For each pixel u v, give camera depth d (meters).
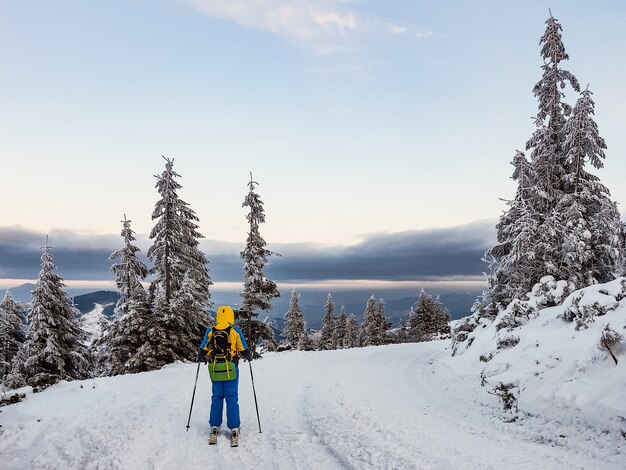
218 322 6.25
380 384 10.27
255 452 5.42
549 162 18.16
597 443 4.85
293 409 7.82
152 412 7.32
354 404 7.85
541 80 18.95
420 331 54.12
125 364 21.66
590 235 15.84
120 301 29.09
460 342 14.03
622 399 5.23
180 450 5.52
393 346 21.30
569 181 17.39
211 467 4.96
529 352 8.78
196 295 25.44
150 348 21.95
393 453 4.97
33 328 24.34
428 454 4.92
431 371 12.38
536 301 12.30
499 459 4.71
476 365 10.62
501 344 10.29
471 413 7.15
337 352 18.30
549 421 5.90
